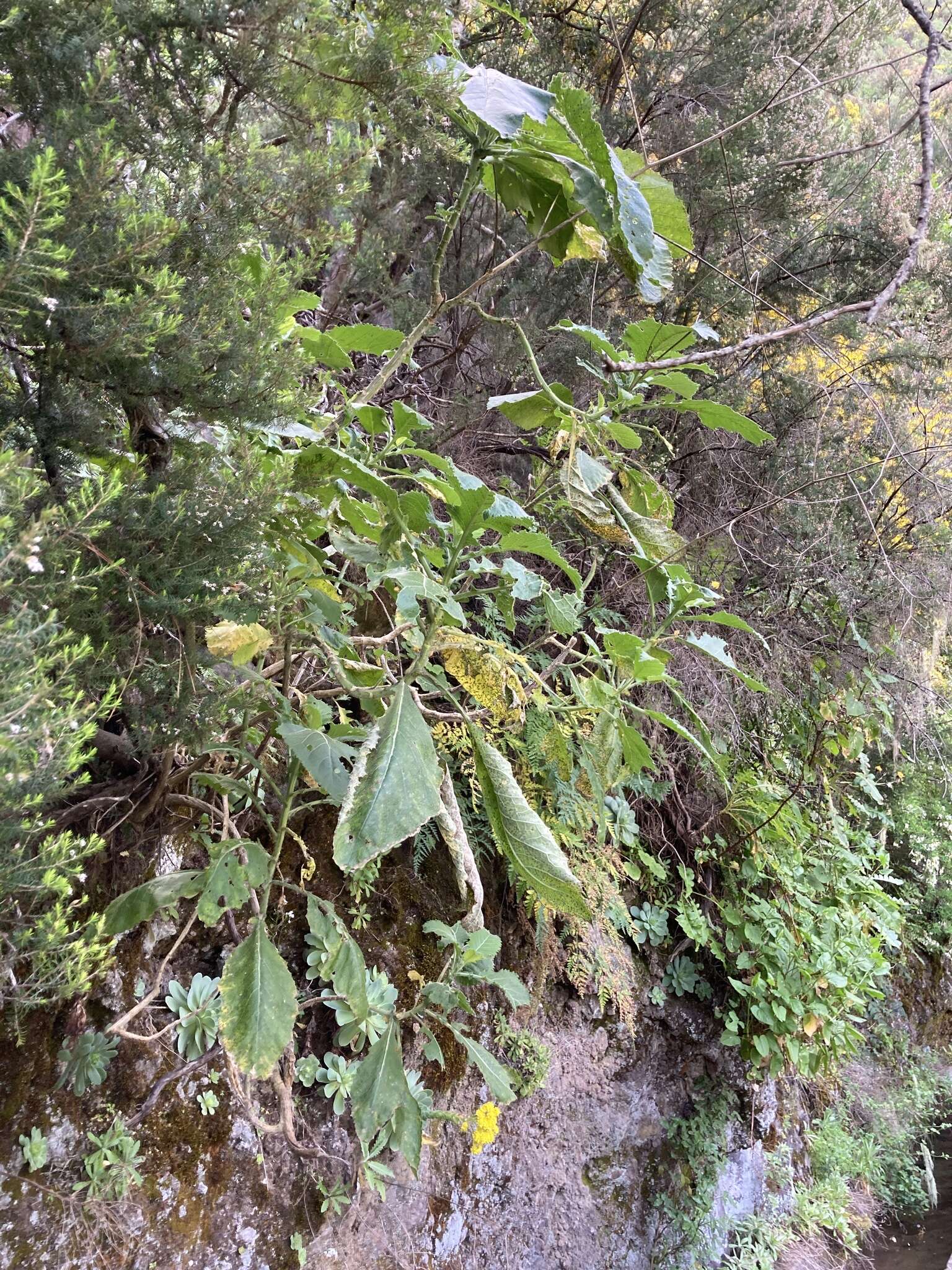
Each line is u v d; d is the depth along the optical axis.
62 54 0.76
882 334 3.27
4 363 0.83
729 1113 3.05
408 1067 2.08
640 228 1.40
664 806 3.00
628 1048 2.75
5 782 0.60
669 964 2.90
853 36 3.03
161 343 0.82
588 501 1.67
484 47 2.57
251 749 1.56
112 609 0.89
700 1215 2.83
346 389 2.30
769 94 2.81
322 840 2.07
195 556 0.90
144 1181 1.53
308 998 1.92
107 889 1.48
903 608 3.29
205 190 0.85
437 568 1.51
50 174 0.70
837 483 3.06
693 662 2.79
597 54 2.88
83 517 0.70
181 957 1.74
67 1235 1.39
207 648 1.07
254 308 0.93
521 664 1.48
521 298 2.62
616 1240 2.61
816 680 3.36
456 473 1.20
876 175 3.17
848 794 3.90
